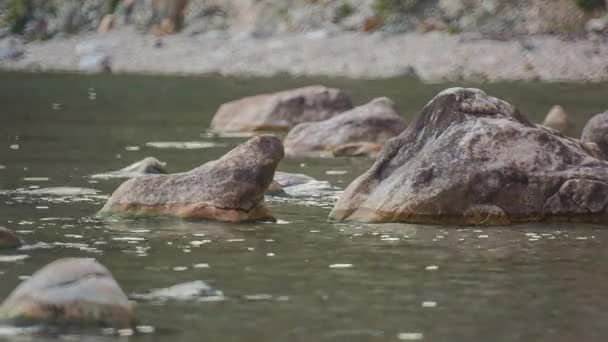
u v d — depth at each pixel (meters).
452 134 39.34
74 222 38.50
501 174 38.34
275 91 90.62
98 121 74.81
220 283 30.19
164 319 26.67
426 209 38.16
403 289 29.53
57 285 26.25
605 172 38.88
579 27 102.00
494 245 34.81
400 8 109.12
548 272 31.41
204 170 39.69
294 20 113.19
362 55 102.06
